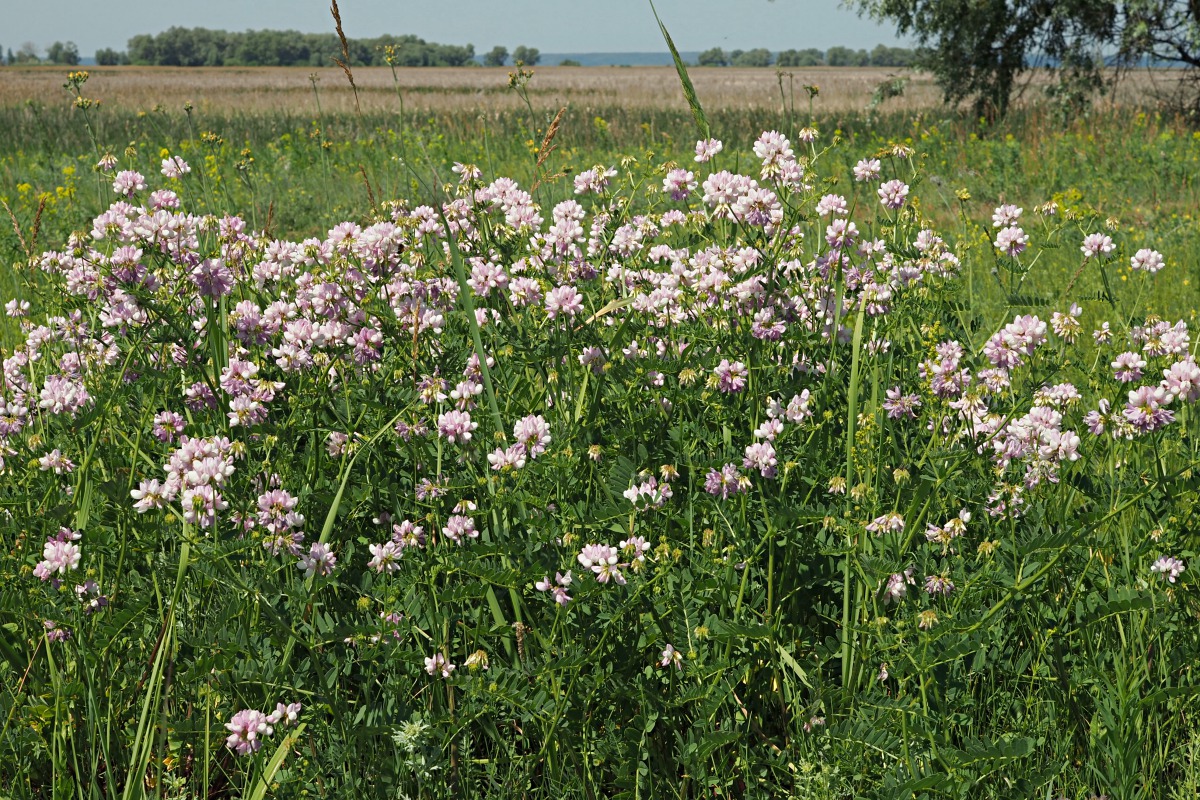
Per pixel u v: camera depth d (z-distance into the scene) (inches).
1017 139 805.2
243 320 138.1
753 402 124.4
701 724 97.9
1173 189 542.6
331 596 115.2
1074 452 114.0
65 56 7519.7
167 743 103.9
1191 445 130.9
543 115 854.5
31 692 110.0
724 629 99.0
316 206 491.2
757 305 135.2
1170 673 114.0
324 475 128.9
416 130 786.2
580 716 101.0
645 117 917.8
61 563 106.7
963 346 144.2
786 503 113.3
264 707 99.6
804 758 100.7
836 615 114.8
